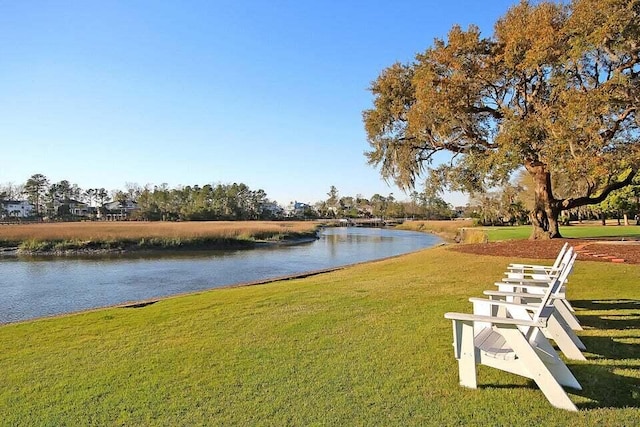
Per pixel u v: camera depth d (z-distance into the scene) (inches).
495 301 160.4
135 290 623.2
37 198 3558.1
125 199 4087.1
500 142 585.0
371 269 561.9
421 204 4183.1
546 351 141.9
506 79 629.9
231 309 297.4
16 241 1267.2
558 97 567.2
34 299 558.6
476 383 140.9
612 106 496.1
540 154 592.4
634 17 465.1
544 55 530.3
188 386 153.1
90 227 1712.6
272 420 123.9
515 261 507.5
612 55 513.0
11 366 188.9
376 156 814.5
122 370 174.6
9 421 131.2
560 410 123.0
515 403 128.8
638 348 175.8
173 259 1075.9
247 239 1552.7
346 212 5123.0
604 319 225.3
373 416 123.7
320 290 367.2
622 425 113.0
